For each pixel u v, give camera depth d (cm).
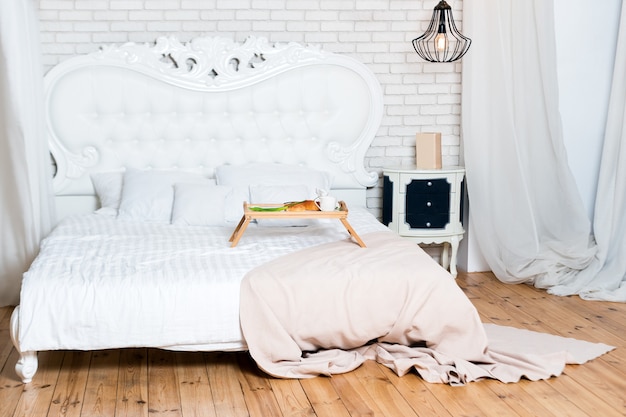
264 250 429
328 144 565
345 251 425
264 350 378
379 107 571
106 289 369
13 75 446
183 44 551
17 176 473
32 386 372
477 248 594
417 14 578
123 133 541
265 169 543
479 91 549
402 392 363
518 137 548
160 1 545
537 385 371
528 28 535
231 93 548
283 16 562
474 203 562
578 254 542
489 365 389
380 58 579
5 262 503
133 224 500
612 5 566
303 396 359
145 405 349
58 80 529
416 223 564
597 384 372
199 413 341
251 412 341
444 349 389
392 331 393
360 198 580
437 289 390
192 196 511
